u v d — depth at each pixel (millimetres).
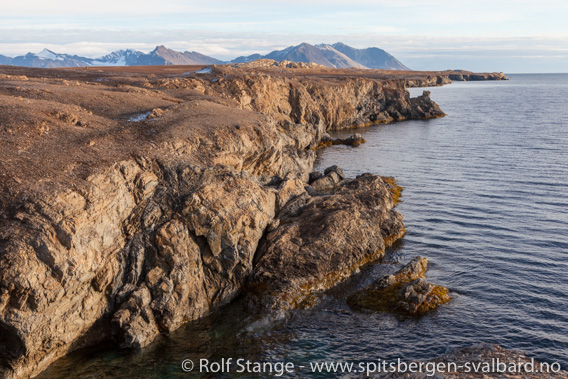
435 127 121250
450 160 78562
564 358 26359
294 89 99438
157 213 32125
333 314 31859
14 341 24125
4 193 27141
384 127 125250
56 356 26641
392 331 29578
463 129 115312
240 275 34094
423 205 54562
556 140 93375
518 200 54938
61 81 61250
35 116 36562
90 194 28281
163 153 35250
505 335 28812
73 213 26859
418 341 28453
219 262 33188
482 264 38875
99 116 42875
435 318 30828
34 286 23906
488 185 61812
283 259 34906
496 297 33531
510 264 38688
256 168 48594
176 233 31094
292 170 60656
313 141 93375
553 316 30906
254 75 90062
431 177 67312
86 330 28141
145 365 26406
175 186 33562
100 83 71000
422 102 147625
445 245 43000
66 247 25531
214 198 33250
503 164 73500
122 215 30719
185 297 30547
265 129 47406
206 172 34719
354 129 122562
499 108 164000
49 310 25000
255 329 30109
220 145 39781
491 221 48531
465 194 58250
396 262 39438
